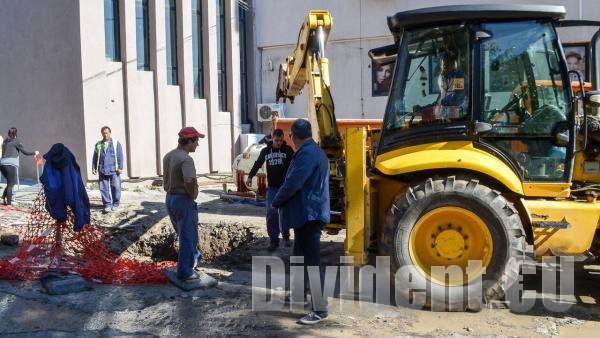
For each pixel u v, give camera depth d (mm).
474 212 5457
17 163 11500
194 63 18016
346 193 5789
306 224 5199
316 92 7066
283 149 7848
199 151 17953
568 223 5508
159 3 16188
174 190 6258
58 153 6215
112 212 10562
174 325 5180
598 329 5223
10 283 6238
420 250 5699
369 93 18406
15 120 15492
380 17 18062
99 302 5723
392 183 6164
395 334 5047
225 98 19344
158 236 9023
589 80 6375
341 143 7000
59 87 14711
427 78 5871
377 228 6215
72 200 6168
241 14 19828
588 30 15367
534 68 5637
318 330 5117
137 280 6445
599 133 5766
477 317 5480
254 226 9422
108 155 10773
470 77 5672
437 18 5691
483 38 5648
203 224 9617
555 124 5609
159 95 16266
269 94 20078
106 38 15156
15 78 15414
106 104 14883
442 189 5488
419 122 5855
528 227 5695
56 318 5301
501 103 5656
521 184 5633
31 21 15016
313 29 7270
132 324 5188
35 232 7285
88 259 7012
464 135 5676
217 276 6805
